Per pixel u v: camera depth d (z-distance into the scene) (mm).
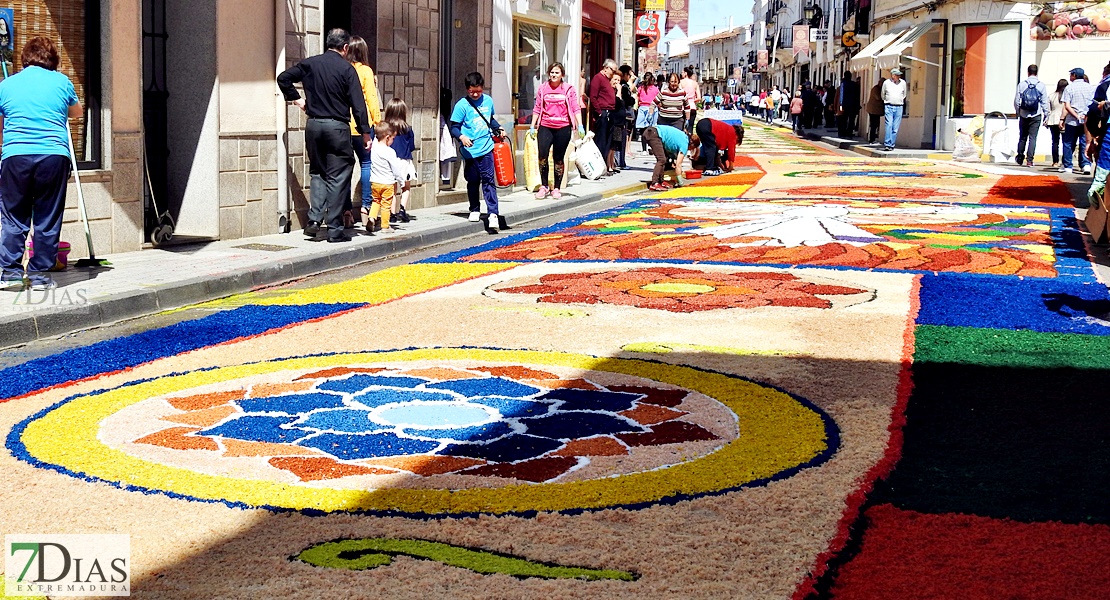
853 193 18219
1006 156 27359
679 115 21188
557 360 6699
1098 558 3682
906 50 35688
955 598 3379
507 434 5148
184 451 4938
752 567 3623
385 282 10086
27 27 10234
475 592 3443
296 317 8461
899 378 6148
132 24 11281
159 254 11281
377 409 5609
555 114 18125
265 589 3482
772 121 67250
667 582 3512
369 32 15281
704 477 4496
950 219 14219
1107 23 29359
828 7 59438
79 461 4797
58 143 8969
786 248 11656
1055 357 6605
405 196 15773
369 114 13336
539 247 12328
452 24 18516
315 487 4426
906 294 8859
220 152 12406
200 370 6625
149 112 12195
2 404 5891
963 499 4270
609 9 29547
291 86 12227
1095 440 5039
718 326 7699
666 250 11742
